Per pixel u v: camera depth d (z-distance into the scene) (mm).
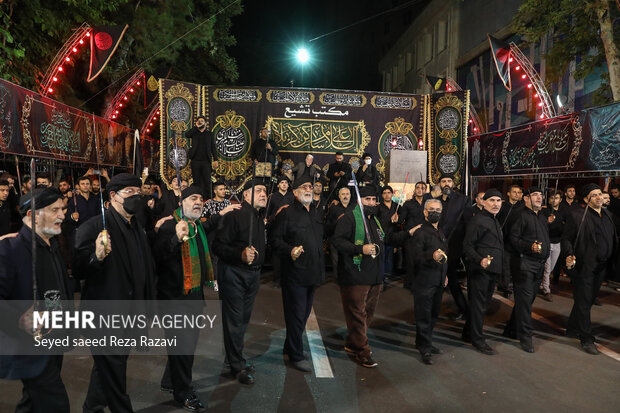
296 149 10898
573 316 5559
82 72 13719
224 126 10695
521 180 13836
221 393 3781
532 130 9422
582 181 11023
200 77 19656
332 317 6184
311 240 4340
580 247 5137
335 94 11070
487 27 19344
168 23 14656
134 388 3824
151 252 3303
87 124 9719
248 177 10617
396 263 8984
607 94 11125
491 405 3713
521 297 5078
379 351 4941
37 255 2555
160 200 7539
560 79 13312
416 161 10180
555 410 3654
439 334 5586
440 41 25125
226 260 3975
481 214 5094
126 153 12773
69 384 3891
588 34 10375
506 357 4836
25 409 2656
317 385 3998
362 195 4594
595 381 4258
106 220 2961
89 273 2799
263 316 6109
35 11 9172
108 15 13312
